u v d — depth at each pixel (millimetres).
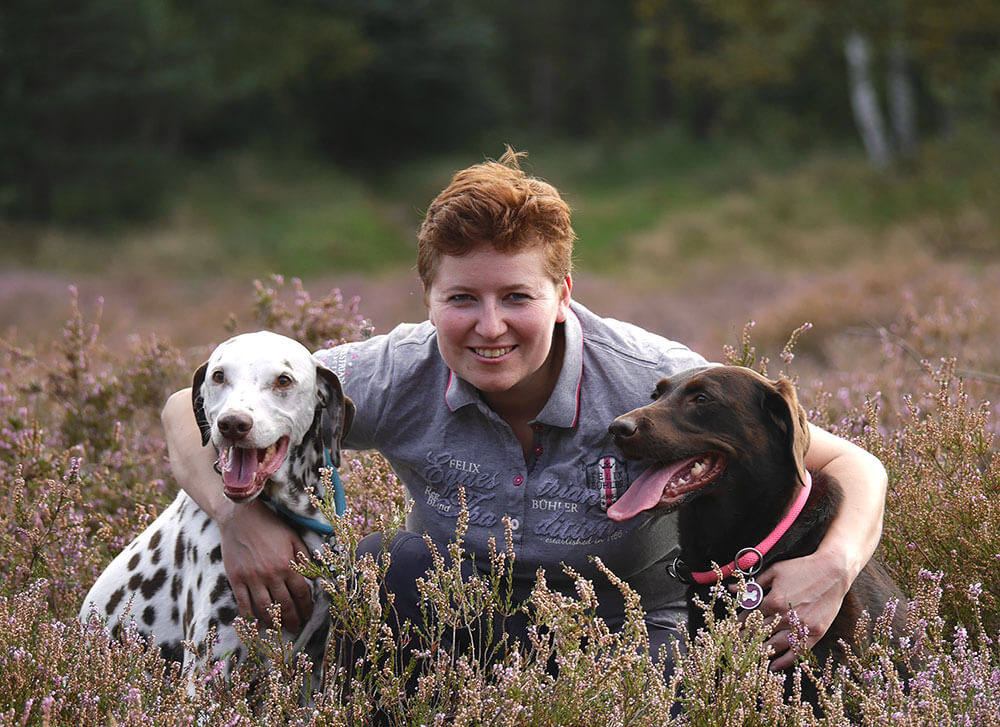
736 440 3453
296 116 45688
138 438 5336
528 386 3439
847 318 11844
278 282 6043
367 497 4242
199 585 3604
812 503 3486
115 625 3781
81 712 2766
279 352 3504
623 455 3400
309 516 3594
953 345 7270
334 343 5734
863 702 2789
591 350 3576
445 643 3408
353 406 3611
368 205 38000
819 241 26969
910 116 35156
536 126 58750
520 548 3486
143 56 33719
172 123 39438
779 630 3242
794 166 35875
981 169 29047
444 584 2998
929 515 3771
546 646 2818
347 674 3410
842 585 3219
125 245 30484
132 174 34031
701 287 22109
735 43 32906
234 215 34469
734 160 38625
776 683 2748
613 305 19766
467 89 47500
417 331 3752
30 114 32344
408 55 45500
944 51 23922
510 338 3279
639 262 28516
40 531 4020
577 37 58594
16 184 32469
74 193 32875
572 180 42844
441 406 3559
